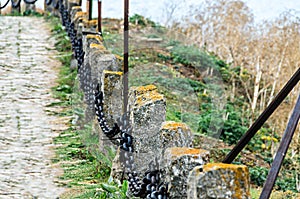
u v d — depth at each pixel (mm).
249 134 5055
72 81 12758
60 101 12023
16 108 11570
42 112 11391
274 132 15219
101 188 7777
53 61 14531
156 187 5832
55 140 9883
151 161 6328
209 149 11211
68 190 7902
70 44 15086
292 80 4895
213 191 4219
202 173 4246
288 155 14172
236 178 4250
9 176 8406
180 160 5191
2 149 9508
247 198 4234
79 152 9227
